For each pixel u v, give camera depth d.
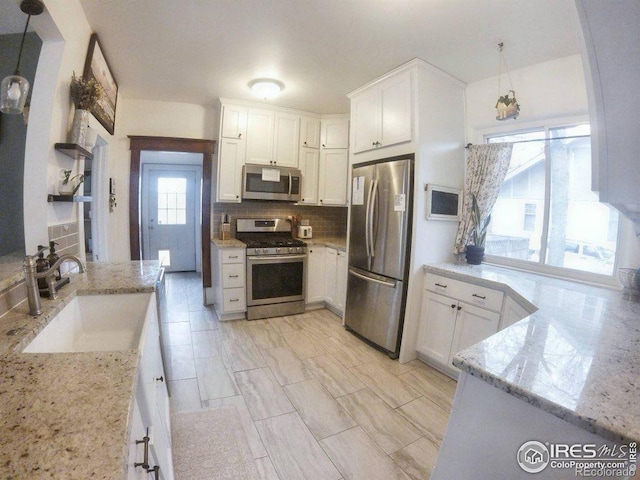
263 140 3.46
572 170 2.20
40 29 1.44
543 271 2.31
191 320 3.29
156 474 0.91
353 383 2.20
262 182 3.43
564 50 2.07
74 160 1.78
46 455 0.48
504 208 2.58
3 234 1.61
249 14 1.82
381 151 2.69
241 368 2.35
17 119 1.61
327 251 3.63
